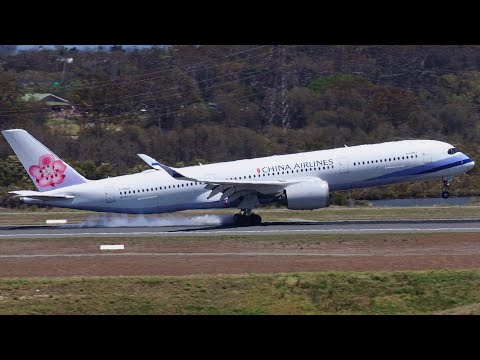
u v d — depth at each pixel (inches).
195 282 5807.1
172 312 5511.8
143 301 5615.2
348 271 6092.5
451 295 5600.4
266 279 5821.9
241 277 5856.3
